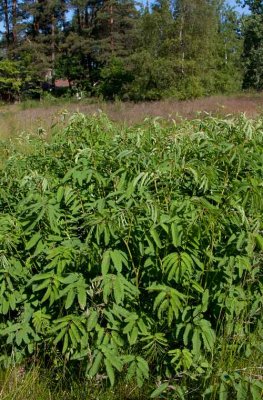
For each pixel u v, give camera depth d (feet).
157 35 92.22
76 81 138.41
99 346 8.53
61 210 10.09
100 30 141.38
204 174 9.56
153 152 10.48
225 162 10.16
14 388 9.43
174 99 84.64
